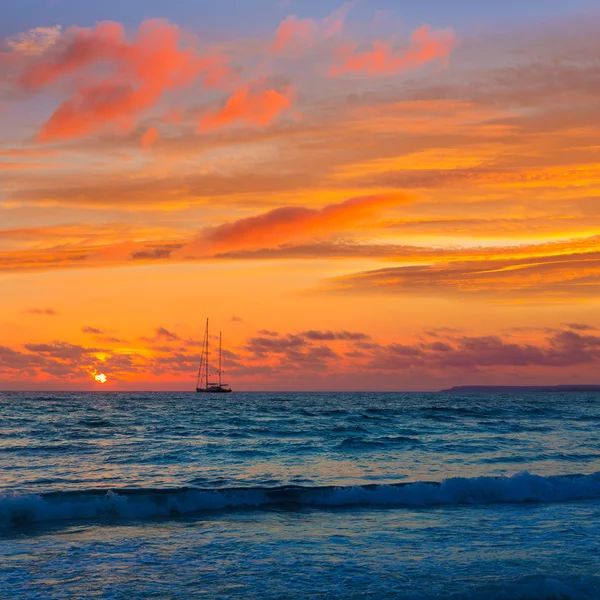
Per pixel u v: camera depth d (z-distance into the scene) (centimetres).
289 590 991
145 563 1138
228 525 1463
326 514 1591
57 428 4703
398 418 6116
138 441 3559
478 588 1003
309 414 7012
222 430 4444
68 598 949
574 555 1198
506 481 1855
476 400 15050
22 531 1388
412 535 1365
